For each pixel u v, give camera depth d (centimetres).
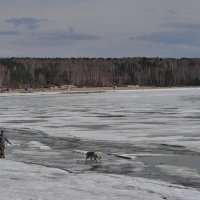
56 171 2903
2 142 3541
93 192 2328
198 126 5672
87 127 5797
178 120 6500
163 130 5316
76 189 2391
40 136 4978
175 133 5019
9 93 19175
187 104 10119
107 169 3073
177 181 2689
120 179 2656
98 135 4950
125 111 8425
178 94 15925
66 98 14250
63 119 7006
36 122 6612
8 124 6359
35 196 2231
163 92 18375
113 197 2230
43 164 3278
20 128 5806
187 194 2295
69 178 2681
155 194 2291
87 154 3409
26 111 8875
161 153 3703
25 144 4344
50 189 2386
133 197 2231
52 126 6000
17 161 3381
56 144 4334
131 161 3366
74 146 4188
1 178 2662
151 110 8556
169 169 3044
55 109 9300
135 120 6625
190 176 2823
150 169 3053
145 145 4159
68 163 3316
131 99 12800
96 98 13825
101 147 4091
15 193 2283
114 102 11462
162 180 2719
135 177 2758
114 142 4400
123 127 5716
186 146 4044
